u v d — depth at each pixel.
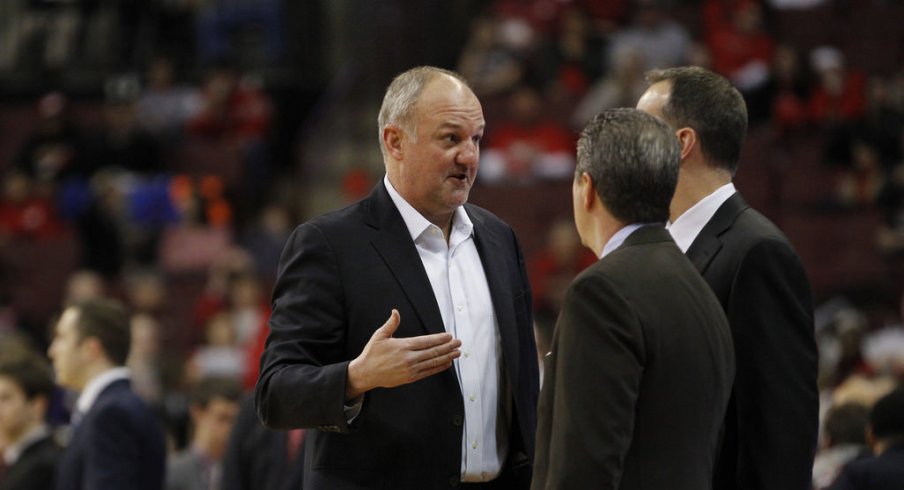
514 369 10.75
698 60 38.72
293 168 46.00
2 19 49.06
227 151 41.97
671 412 9.26
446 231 10.92
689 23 41.59
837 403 16.62
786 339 10.38
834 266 32.75
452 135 10.34
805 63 37.34
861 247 32.91
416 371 9.35
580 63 39.94
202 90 44.91
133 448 14.59
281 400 9.77
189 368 26.98
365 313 10.33
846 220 33.25
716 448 10.47
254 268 36.25
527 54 40.38
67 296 36.91
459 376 10.48
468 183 10.50
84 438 14.57
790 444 10.21
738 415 10.45
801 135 36.34
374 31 45.03
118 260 38.44
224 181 41.62
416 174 10.41
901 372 26.66
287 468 15.05
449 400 10.29
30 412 15.95
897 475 13.77
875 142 35.44
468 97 10.45
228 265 33.94
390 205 10.70
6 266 38.28
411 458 10.19
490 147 37.34
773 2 41.38
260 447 15.24
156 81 45.44
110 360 15.22
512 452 10.82
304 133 46.72
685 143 11.06
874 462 13.95
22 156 42.59
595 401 8.97
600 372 9.03
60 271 38.16
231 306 33.41
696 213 11.06
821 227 33.25
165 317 35.66
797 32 40.75
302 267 10.37
